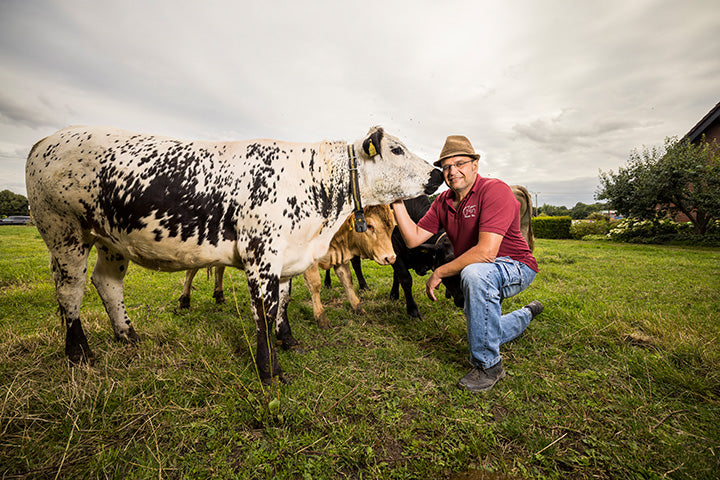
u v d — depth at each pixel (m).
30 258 7.97
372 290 5.12
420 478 1.53
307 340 3.12
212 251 2.38
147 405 1.94
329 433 1.78
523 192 4.69
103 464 1.53
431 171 2.67
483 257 2.27
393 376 2.41
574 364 2.62
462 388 2.25
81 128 2.51
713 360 2.51
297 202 2.40
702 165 14.16
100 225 2.38
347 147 2.69
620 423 1.89
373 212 3.46
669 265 7.50
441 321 3.60
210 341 2.81
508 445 1.76
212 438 1.75
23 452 1.58
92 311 3.56
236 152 2.42
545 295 4.60
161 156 2.31
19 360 2.47
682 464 1.57
